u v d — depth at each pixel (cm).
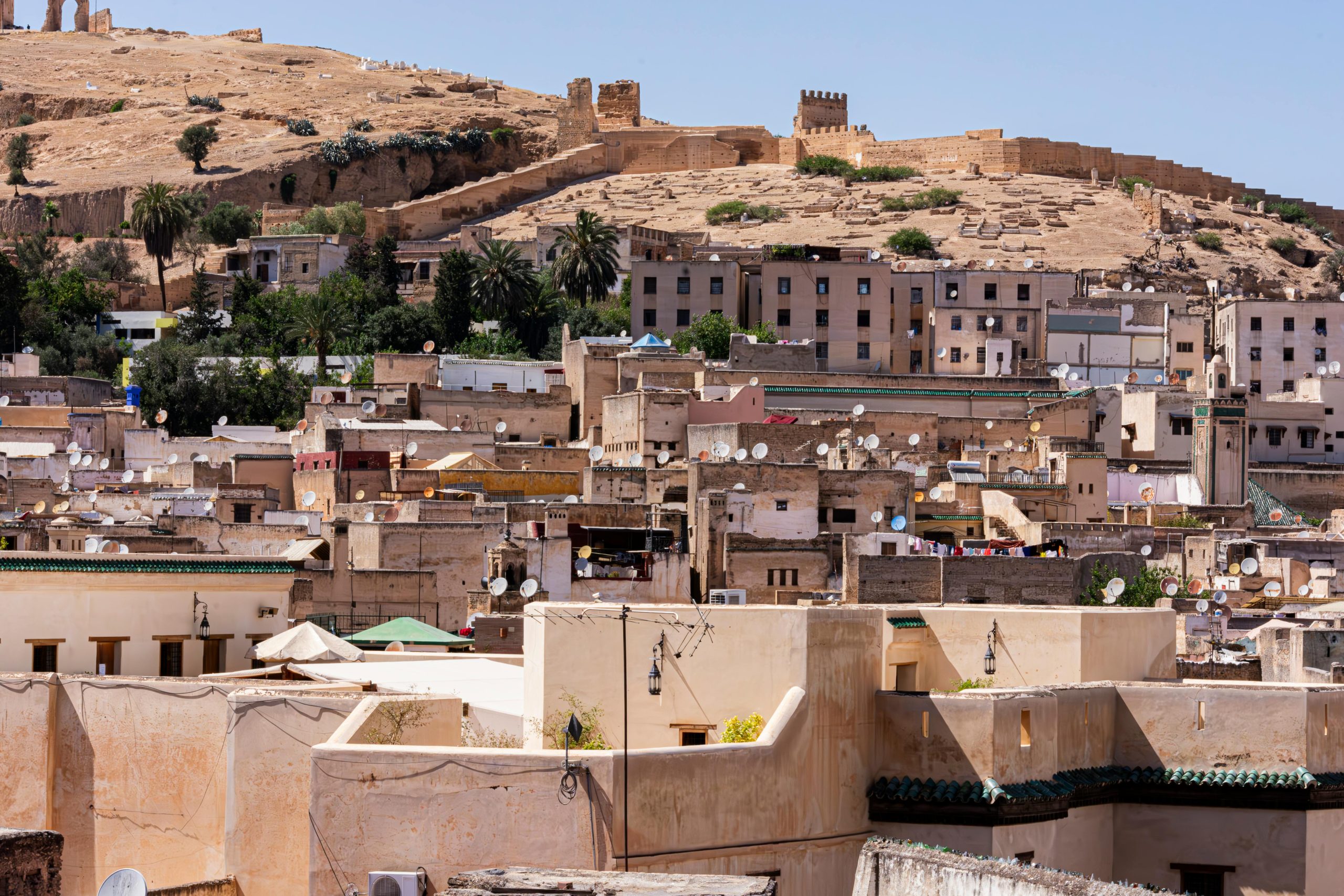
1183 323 15300
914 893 2392
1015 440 11962
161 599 4219
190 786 3347
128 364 15875
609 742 3347
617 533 7744
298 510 9931
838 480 8738
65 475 10781
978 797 3247
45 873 2216
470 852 2819
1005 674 3781
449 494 9388
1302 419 13300
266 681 3819
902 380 12600
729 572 7806
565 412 12912
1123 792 3519
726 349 14912
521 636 5966
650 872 2773
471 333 17288
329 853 2845
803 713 3228
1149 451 12594
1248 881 3406
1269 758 3434
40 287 19325
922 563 6994
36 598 4012
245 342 17338
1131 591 7075
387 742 3125
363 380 14762
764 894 2250
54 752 3472
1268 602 7750
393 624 5962
